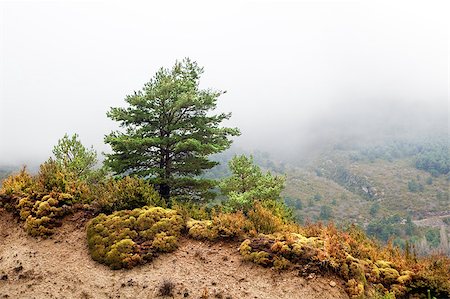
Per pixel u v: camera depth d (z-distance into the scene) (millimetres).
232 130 17641
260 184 19969
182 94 15727
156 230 10469
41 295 8070
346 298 8055
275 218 11414
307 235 10625
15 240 10430
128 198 11781
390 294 8156
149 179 15367
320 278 8492
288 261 8969
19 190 12438
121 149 15766
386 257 10141
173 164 16875
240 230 10445
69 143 17172
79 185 12562
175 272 9000
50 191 12117
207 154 17109
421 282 8727
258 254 9234
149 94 15961
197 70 17797
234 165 20578
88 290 8320
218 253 9773
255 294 8109
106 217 10875
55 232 10711
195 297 8039
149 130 16484
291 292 8133
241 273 8875
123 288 8430
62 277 8766
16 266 9125
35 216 11086
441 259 9578
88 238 10203
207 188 17547
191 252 9922
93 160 17609
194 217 12203
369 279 8797
